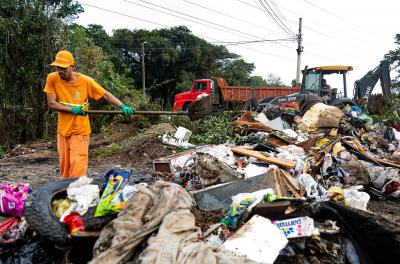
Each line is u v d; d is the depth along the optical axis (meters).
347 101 11.60
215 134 8.91
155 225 2.94
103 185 3.84
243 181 4.11
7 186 3.86
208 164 4.79
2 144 12.70
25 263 3.26
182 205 3.17
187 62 37.94
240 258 2.59
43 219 3.29
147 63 37.53
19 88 13.41
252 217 3.23
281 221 3.31
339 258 3.25
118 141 11.67
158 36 38.47
